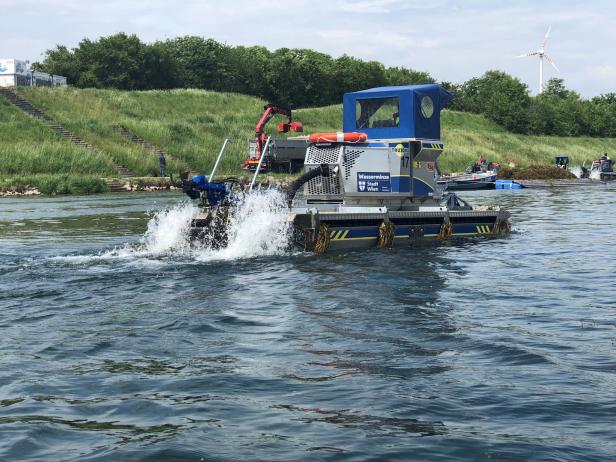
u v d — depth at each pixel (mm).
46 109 59281
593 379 6105
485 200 32094
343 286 10438
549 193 38188
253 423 5141
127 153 49812
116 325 8125
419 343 7297
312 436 4906
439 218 15773
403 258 13141
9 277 11180
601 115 114688
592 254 13875
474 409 5410
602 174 56906
